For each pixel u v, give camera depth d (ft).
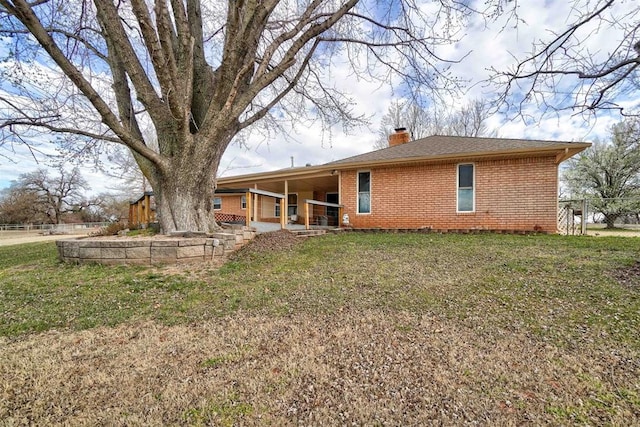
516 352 7.99
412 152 35.63
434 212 32.78
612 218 62.80
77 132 19.56
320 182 45.21
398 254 19.83
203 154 20.17
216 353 8.28
